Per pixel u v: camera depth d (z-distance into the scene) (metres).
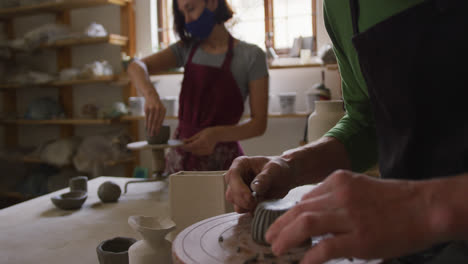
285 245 0.43
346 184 0.41
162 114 1.73
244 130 1.86
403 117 0.62
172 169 1.94
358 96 0.92
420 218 0.38
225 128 1.84
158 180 1.62
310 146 0.89
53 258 0.89
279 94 3.03
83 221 1.17
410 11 0.60
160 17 3.66
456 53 0.56
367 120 0.94
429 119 0.58
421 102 0.59
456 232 0.36
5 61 4.14
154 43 3.64
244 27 3.38
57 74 3.87
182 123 2.05
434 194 0.38
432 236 0.37
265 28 3.31
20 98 4.24
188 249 0.58
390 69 0.62
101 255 0.77
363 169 0.96
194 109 1.99
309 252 0.42
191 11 1.83
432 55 0.57
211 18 1.84
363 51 0.66
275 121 3.33
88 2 3.50
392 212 0.39
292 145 3.29
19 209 1.30
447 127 0.57
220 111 1.95
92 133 3.96
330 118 1.29
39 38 3.68
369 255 0.39
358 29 0.74
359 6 0.72
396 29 0.61
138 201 1.40
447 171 0.56
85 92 3.92
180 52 2.19
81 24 3.88
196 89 1.97
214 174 1.01
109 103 3.84
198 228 0.66
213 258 0.55
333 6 0.80
